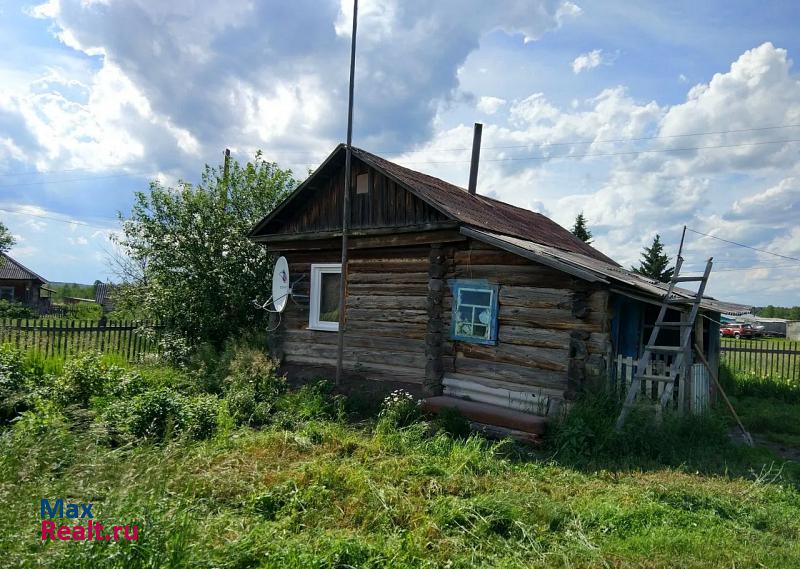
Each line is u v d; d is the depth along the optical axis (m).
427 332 9.87
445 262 9.88
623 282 8.00
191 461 5.68
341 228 11.36
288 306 12.37
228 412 8.02
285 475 5.54
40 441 5.24
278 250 12.60
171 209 14.83
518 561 4.16
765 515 5.21
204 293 14.37
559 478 6.16
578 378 8.13
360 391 10.20
